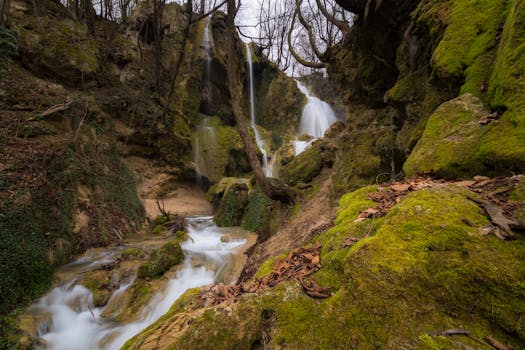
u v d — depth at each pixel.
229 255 7.98
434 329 1.23
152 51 17.95
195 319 1.69
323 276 1.93
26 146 7.56
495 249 1.38
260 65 27.08
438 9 4.19
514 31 2.66
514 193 1.81
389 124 7.09
